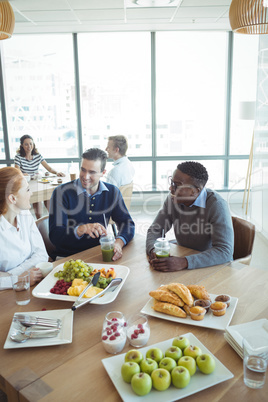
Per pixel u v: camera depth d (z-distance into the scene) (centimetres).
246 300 137
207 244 199
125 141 353
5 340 116
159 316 126
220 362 101
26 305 138
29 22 461
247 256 190
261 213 409
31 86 555
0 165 582
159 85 563
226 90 561
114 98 566
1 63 540
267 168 386
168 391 91
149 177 595
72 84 559
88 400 91
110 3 386
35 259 181
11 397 98
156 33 539
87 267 154
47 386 96
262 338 107
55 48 545
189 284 151
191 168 185
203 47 548
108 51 549
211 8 412
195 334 117
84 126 575
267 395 91
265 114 390
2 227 172
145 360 96
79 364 104
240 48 541
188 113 572
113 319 112
